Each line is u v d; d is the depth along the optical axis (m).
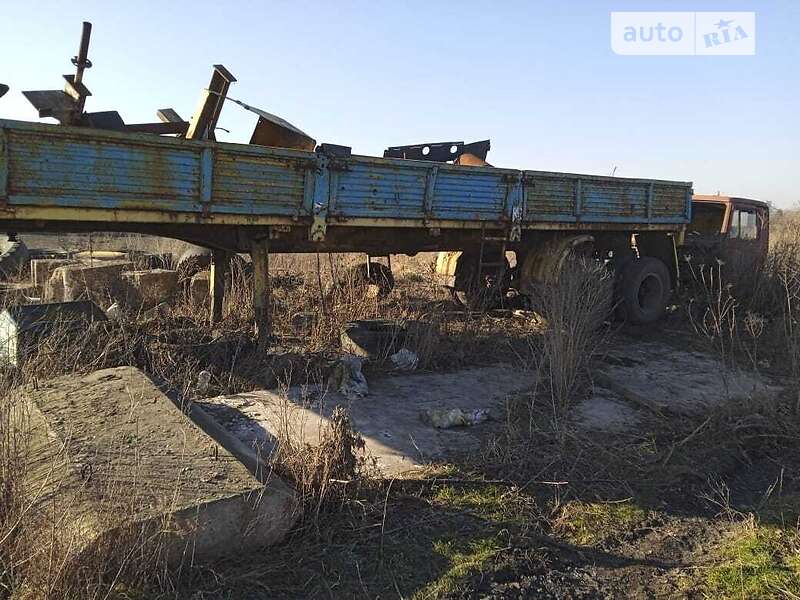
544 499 3.60
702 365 6.84
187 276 9.07
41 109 4.67
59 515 2.57
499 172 6.94
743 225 10.28
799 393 5.12
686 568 3.00
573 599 2.74
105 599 2.29
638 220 8.73
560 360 5.39
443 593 2.67
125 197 4.54
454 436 4.51
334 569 2.79
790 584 2.78
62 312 5.34
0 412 2.81
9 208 4.08
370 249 6.64
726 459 4.25
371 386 5.67
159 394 4.07
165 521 2.62
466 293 8.65
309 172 5.50
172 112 6.24
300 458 3.41
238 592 2.59
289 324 7.21
